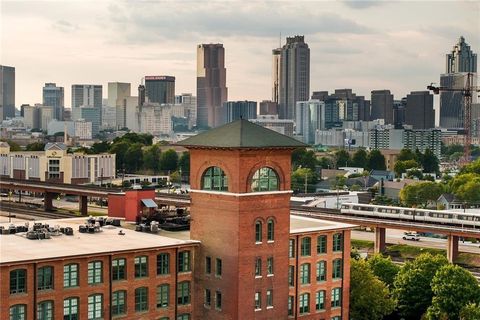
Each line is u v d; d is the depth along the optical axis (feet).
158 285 289.33
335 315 345.51
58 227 311.47
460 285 360.48
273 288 299.17
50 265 258.37
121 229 324.19
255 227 292.61
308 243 334.44
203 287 301.02
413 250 601.62
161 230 331.57
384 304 371.56
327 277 341.21
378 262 415.03
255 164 290.76
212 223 297.33
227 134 294.66
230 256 289.74
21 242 285.43
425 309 386.73
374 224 587.27
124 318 278.05
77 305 265.75
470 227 545.03
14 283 250.98
